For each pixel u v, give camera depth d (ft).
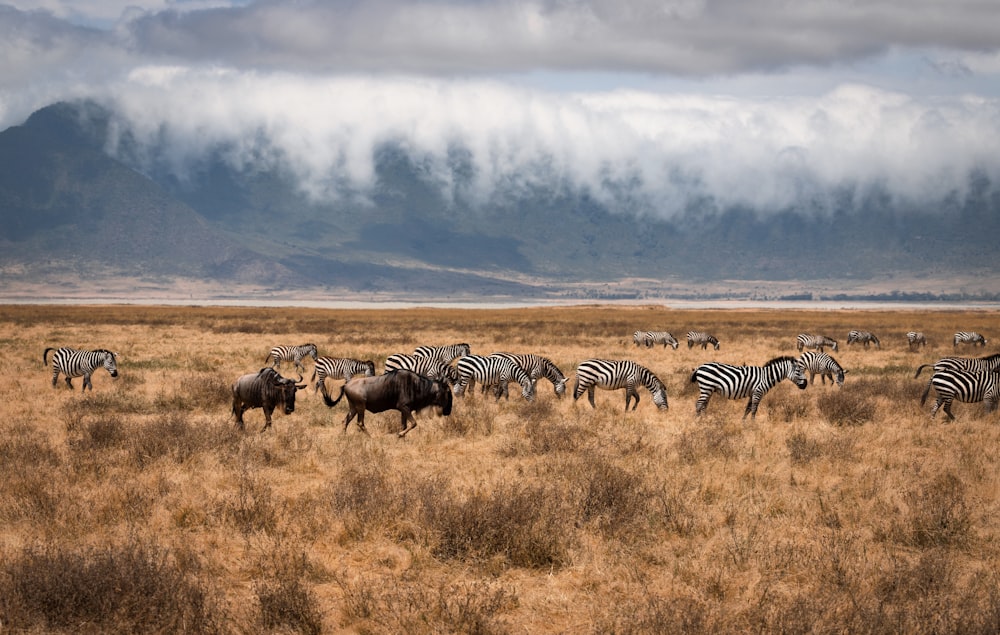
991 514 120.88
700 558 101.91
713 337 506.48
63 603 80.43
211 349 453.99
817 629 78.79
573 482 133.18
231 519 114.11
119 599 81.20
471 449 170.30
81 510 115.24
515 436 178.91
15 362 351.87
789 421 211.00
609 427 195.72
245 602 88.12
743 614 84.79
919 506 118.93
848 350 510.58
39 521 110.73
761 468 150.10
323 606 87.92
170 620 79.66
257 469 146.51
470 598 88.58
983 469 149.07
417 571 98.02
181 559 96.58
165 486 130.82
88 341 508.53
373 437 179.93
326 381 307.37
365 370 272.51
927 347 540.52
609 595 91.45
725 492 133.28
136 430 169.78
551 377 248.52
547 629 83.82
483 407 221.25
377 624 83.20
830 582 93.40
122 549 92.89
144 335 589.73
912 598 88.69
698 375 214.28
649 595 89.56
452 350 287.48
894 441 180.24
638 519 114.32
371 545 106.73
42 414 214.28
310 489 134.92
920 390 253.85
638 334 512.63
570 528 110.32
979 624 78.69
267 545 105.70
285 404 183.21
